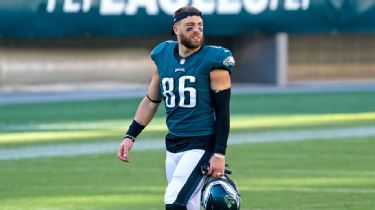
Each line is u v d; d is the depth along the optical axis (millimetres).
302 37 90375
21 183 35750
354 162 40844
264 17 80438
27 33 76000
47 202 31844
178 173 21562
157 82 22766
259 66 87688
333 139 48719
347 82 90688
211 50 21766
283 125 55344
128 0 77938
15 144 47469
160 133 51594
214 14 79562
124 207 30844
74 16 76938
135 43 86438
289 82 89812
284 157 42344
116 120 58969
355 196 32625
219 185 21109
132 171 38594
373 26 82125
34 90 83062
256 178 36625
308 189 34062
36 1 76062
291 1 80812
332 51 91625
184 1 78875
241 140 48312
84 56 84875
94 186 35000
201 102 21719
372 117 60000
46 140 49062
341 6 81625
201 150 21672
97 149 45344
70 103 70688
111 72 85875
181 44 21812
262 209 30297
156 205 31172
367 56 93062
